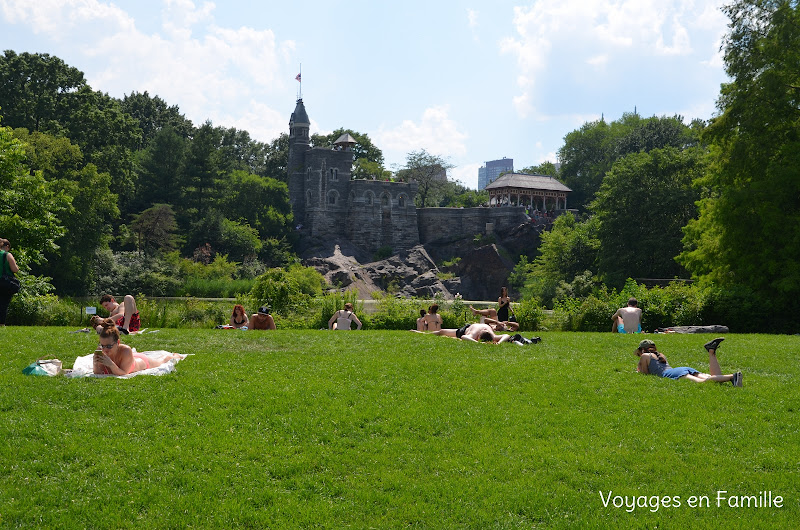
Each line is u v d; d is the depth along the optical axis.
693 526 6.83
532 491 7.49
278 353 13.87
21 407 9.55
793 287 29.16
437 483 7.70
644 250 59.62
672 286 30.11
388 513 7.03
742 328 27.38
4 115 72.44
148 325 25.78
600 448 8.76
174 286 72.88
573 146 128.50
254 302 28.58
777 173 31.92
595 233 67.81
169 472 7.77
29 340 13.90
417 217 104.50
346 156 102.94
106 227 72.12
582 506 7.23
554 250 70.44
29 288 27.89
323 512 7.00
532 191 104.00
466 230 102.69
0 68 73.88
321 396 10.61
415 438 9.05
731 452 8.77
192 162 94.56
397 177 122.69
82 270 65.81
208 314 27.30
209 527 6.71
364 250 100.94
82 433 8.73
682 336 18.92
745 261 32.47
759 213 31.86
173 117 132.38
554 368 13.16
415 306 27.81
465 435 9.15
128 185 85.31
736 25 35.16
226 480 7.64
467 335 16.61
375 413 9.91
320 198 100.69
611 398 11.02
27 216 30.67
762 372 13.66
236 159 139.50
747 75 34.47
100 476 7.63
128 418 9.34
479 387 11.58
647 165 61.19
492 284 89.50
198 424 9.23
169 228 83.12
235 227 90.81
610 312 26.88
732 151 34.59
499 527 6.80
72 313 24.45
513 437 9.14
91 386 10.57
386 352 14.43
